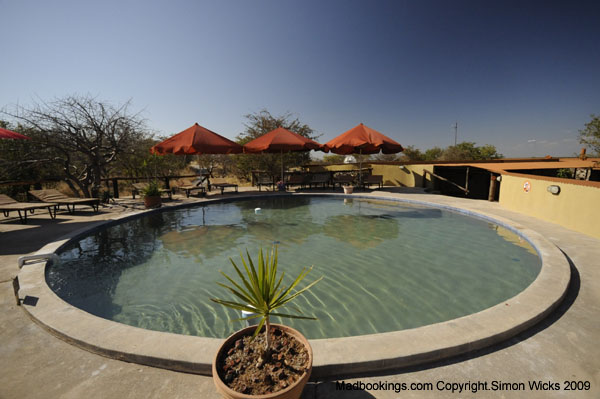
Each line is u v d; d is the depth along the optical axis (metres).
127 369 2.06
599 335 2.45
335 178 13.77
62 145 11.05
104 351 2.19
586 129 17.97
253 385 1.55
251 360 1.73
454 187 13.12
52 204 6.88
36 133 10.50
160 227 7.07
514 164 11.25
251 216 8.34
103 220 6.91
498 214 7.50
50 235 5.59
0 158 10.24
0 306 2.86
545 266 3.79
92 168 11.41
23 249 4.77
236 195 11.57
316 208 9.52
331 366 1.99
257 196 11.42
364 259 4.93
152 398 1.80
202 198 10.80
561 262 3.92
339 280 4.12
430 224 7.23
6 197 6.97
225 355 1.78
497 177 9.72
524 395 1.81
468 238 6.01
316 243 5.82
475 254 5.06
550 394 1.81
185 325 3.02
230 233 6.56
